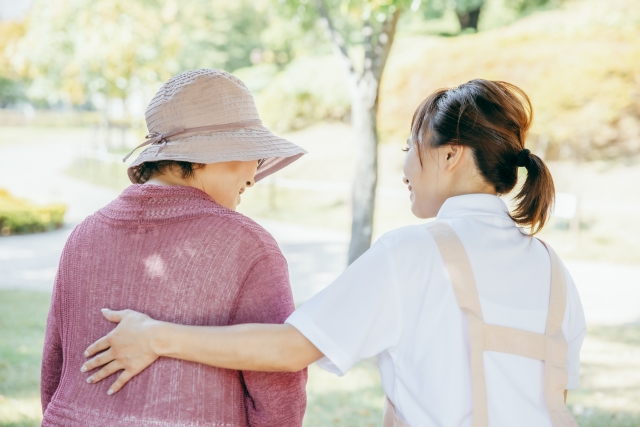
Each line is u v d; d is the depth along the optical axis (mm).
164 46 16906
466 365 1100
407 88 14188
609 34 12703
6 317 5375
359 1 5078
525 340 1122
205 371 1203
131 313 1216
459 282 1111
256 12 24703
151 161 1358
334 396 3723
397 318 1136
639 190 11281
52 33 16062
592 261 8766
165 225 1258
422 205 1294
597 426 3299
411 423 1117
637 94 12312
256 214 12562
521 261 1182
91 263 1282
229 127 1344
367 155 5074
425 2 5281
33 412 3277
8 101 48500
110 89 18281
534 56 12789
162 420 1174
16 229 11062
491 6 19469
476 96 1213
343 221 11750
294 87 17281
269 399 1237
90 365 1225
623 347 4844
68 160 22484
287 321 1151
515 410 1084
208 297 1229
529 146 12883
